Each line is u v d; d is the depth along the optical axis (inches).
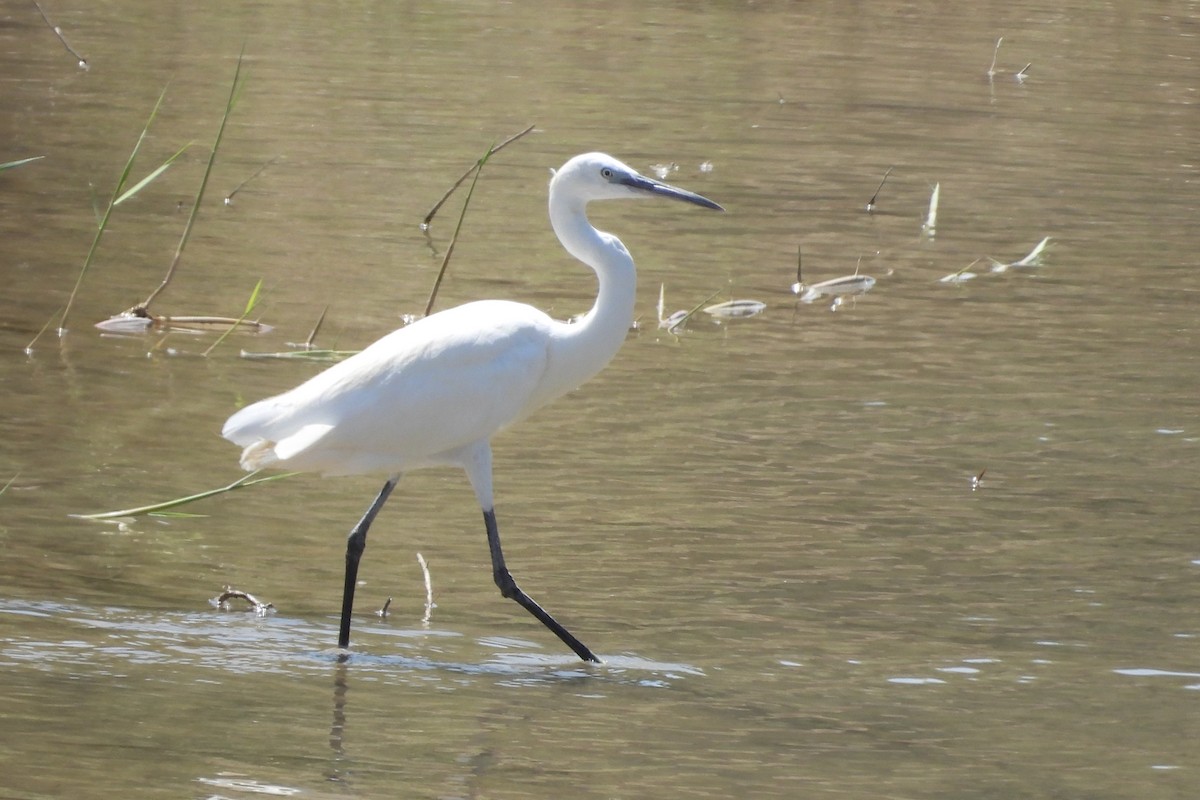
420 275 676.7
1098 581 426.3
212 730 312.0
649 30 1218.6
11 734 301.9
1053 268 735.1
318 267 680.4
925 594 414.9
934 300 685.9
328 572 418.0
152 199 756.0
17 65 990.4
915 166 890.7
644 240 748.6
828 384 581.3
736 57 1140.5
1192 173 896.9
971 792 301.9
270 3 1238.9
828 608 404.8
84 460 477.1
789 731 330.6
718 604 406.0
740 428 534.6
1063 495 486.9
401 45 1121.4
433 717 328.8
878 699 352.2
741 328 641.6
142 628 369.7
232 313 623.2
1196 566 438.3
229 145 852.0
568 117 950.4
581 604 403.2
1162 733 336.5
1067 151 932.0
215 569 413.4
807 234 769.6
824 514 466.6
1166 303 691.4
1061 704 351.3
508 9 1263.5
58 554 412.5
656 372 588.4
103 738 303.7
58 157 804.0
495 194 799.7
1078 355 623.2
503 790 291.9
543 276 684.7
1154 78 1129.4
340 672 352.5
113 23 1134.4
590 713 336.8
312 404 378.3
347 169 824.3
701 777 303.4
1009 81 1106.1
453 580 417.1
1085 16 1347.2
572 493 475.2
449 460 389.7
